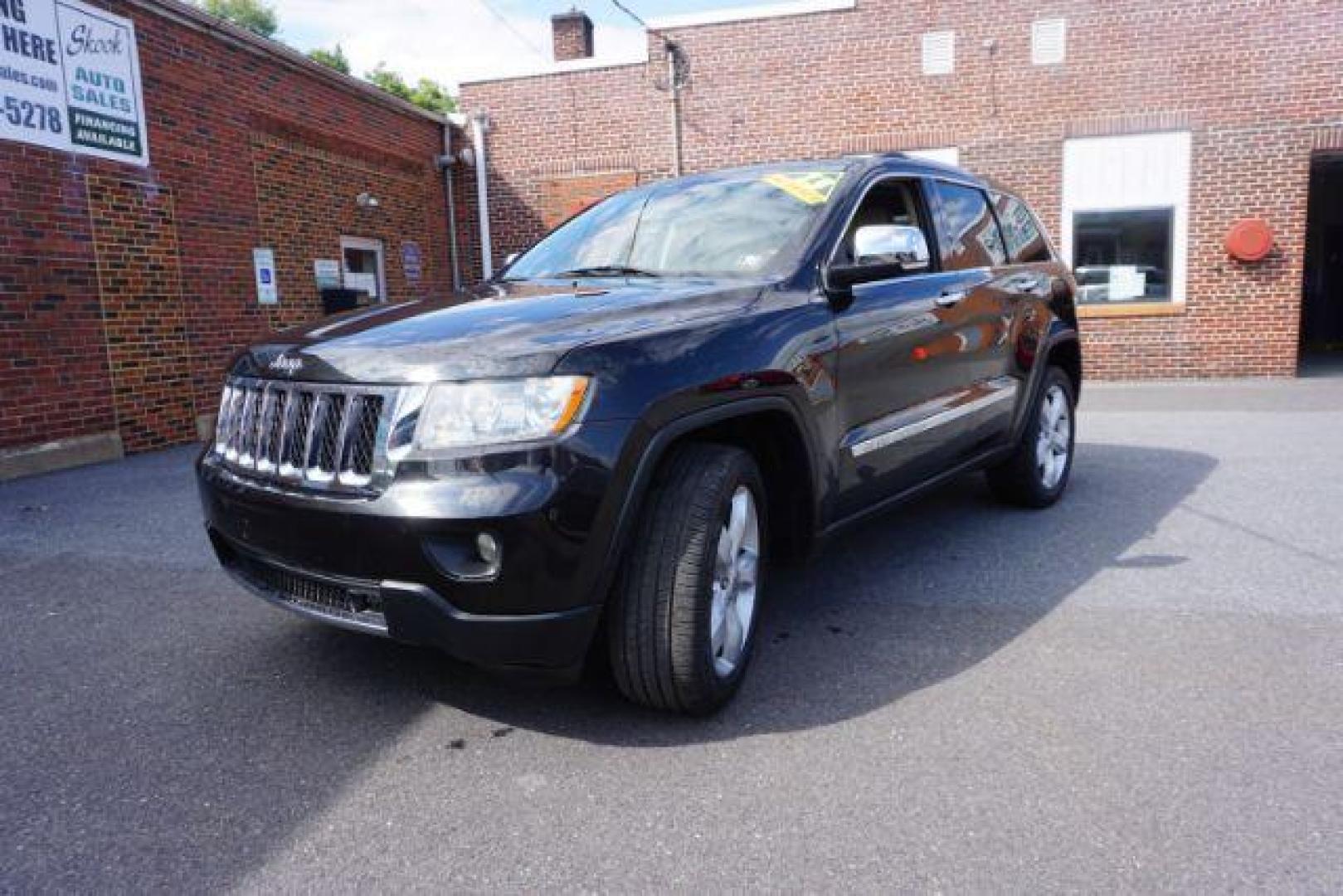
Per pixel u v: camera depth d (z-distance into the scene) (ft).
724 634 9.29
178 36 30.09
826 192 12.26
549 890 6.63
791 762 8.38
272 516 8.77
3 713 9.64
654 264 12.00
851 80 43.14
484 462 7.77
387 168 42.29
